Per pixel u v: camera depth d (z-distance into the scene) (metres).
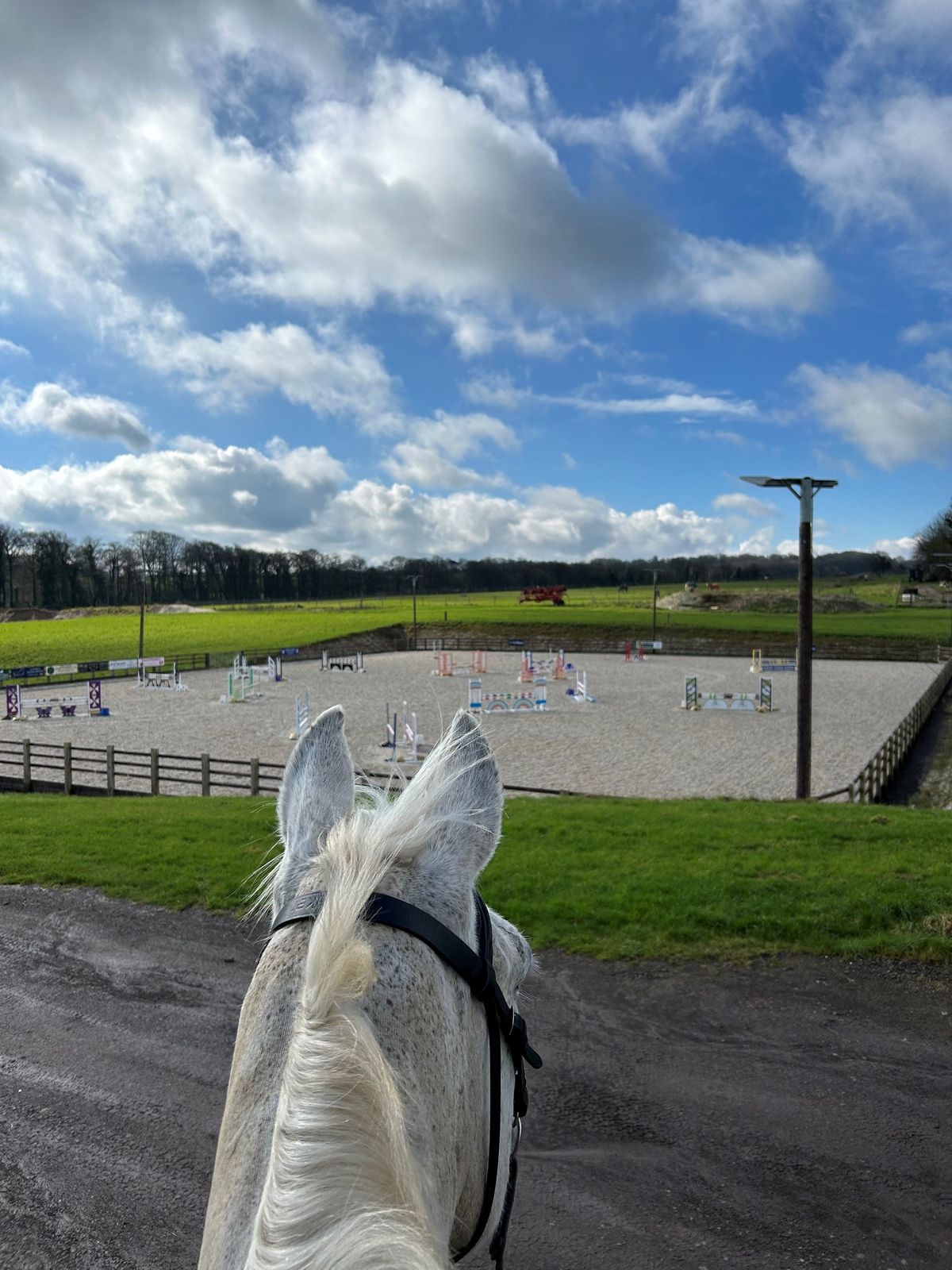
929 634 78.62
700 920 7.46
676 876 8.62
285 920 1.46
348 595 163.25
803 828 10.94
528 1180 4.01
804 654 16.80
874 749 26.31
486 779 1.75
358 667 55.50
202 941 7.28
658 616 97.19
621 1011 5.85
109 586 133.38
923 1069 5.04
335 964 1.15
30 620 102.31
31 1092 4.78
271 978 1.37
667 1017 5.76
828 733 29.67
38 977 6.46
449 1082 1.34
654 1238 3.60
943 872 8.58
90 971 6.59
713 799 15.53
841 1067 5.07
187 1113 4.58
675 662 64.50
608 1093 4.79
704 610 111.38
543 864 9.20
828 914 7.41
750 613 105.50
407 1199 0.99
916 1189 3.95
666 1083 4.90
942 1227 3.69
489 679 49.94
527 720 32.41
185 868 9.30
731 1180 4.01
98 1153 4.20
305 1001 1.15
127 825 11.77
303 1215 0.94
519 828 11.18
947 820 11.60
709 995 6.09
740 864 9.10
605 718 32.91
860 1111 4.60
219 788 19.80
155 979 6.45
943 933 6.97
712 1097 4.75
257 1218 1.00
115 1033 5.52
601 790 20.00
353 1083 1.06
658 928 7.33
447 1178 1.27
